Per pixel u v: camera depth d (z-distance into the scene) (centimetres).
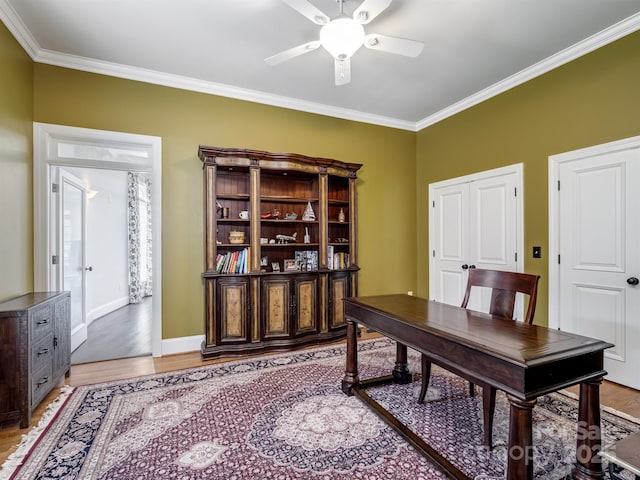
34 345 211
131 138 319
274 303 339
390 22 251
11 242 247
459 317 187
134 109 321
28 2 226
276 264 371
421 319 182
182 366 298
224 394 242
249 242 342
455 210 418
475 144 387
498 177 360
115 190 584
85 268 388
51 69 292
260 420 207
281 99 384
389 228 461
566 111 296
